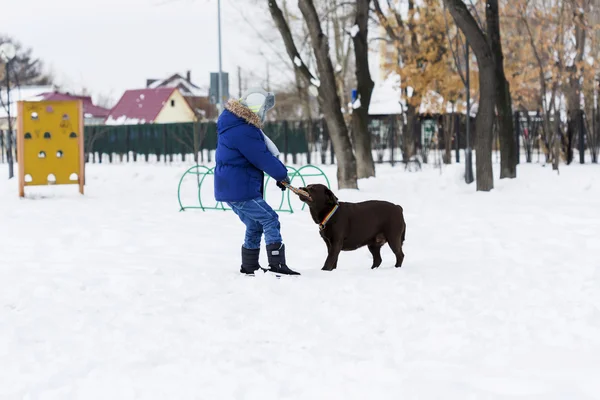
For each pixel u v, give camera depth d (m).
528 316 6.41
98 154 46.72
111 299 7.24
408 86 30.22
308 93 42.78
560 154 30.95
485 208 15.66
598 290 7.44
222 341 5.75
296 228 12.95
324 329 6.05
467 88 22.33
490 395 4.46
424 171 28.55
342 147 20.72
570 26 27.41
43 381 4.83
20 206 17.28
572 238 11.32
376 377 4.87
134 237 11.86
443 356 5.32
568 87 30.25
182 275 8.34
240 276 8.37
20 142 19.64
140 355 5.36
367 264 9.40
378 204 8.88
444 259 9.73
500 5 31.12
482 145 19.75
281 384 4.68
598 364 5.06
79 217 14.91
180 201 17.78
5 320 6.39
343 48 40.09
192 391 4.63
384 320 6.30
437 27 29.50
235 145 8.37
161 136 44.19
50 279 8.15
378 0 30.58
